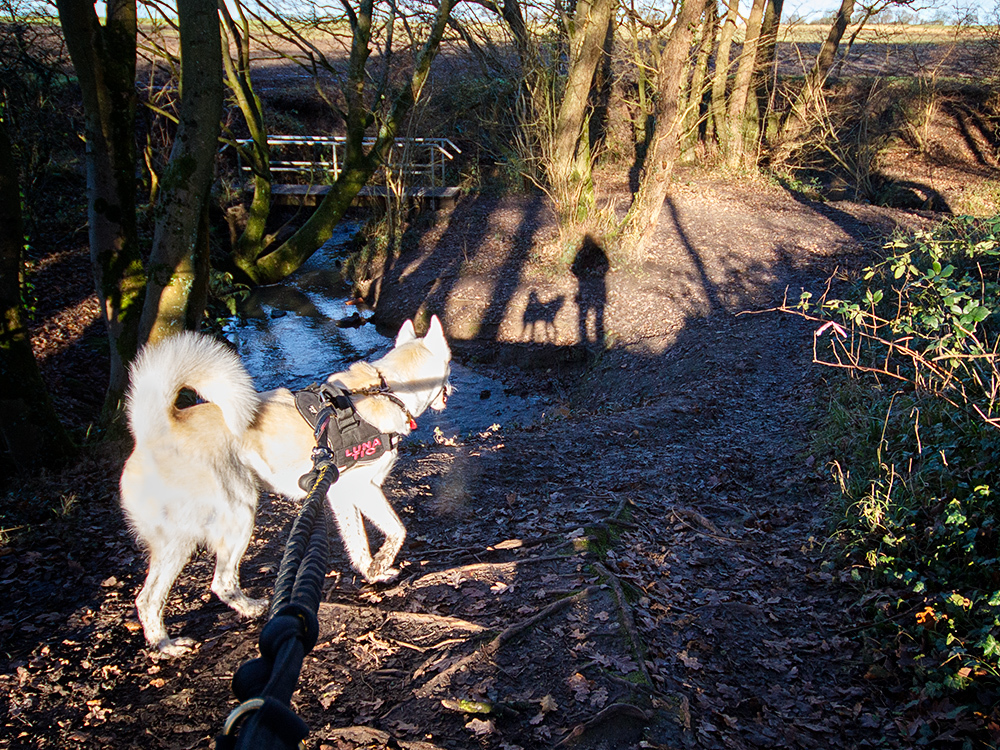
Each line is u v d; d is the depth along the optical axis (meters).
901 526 5.41
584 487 7.04
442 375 5.20
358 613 4.52
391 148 20.56
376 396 4.69
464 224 20.53
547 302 15.73
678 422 9.12
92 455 8.27
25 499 6.81
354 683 3.85
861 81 28.81
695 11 14.34
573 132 16.39
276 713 0.91
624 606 4.44
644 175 16.30
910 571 4.84
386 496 6.66
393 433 4.70
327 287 19.30
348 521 4.91
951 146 27.05
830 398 8.81
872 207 21.44
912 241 12.27
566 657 3.98
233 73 17.09
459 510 6.45
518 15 17.45
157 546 4.15
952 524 5.01
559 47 17.38
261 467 4.35
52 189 18.06
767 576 5.44
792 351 11.49
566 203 16.83
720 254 17.23
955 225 12.20
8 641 4.45
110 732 3.60
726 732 3.61
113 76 8.95
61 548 5.81
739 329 12.95
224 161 23.08
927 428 6.48
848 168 25.25
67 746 3.49
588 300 15.65
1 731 3.60
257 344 15.39
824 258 16.62
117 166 9.20
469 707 3.53
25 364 7.72
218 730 3.57
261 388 13.14
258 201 18.05
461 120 26.28
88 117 8.95
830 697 4.07
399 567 5.27
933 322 5.73
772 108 26.98
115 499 6.88
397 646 4.16
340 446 4.41
